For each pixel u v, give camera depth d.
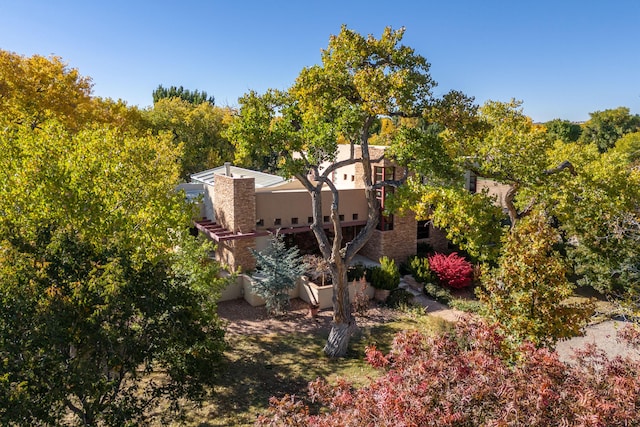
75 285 8.12
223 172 30.20
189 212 14.88
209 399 12.91
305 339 17.34
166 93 73.06
